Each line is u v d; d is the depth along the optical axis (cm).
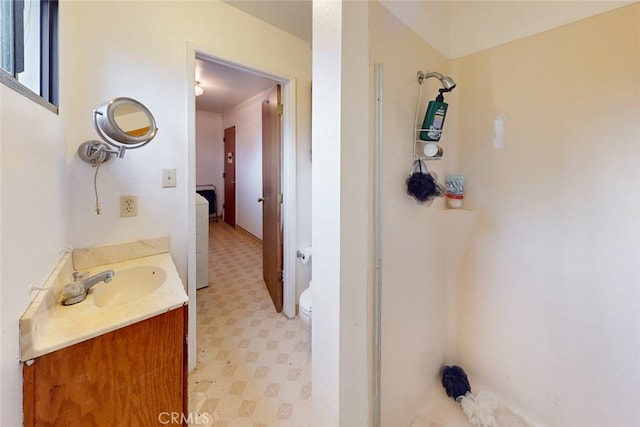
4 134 65
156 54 153
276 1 178
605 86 103
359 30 76
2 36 81
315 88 77
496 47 130
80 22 131
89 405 83
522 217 126
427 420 133
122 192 147
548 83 116
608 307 106
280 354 182
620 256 103
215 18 175
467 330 150
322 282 78
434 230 139
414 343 129
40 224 90
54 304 93
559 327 119
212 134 608
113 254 143
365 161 81
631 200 100
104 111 114
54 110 107
